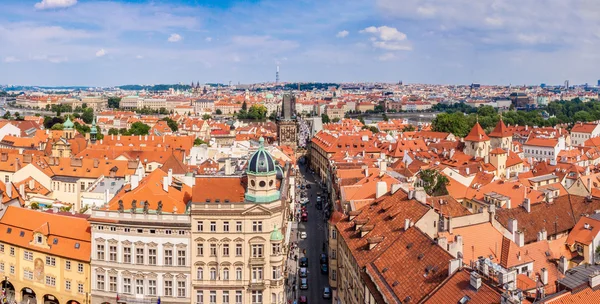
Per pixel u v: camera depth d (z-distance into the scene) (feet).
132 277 410.72
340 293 431.02
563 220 482.28
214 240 404.77
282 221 429.38
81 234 425.69
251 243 405.59
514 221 402.72
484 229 379.35
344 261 414.21
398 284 297.74
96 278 416.26
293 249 576.61
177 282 409.08
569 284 254.68
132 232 407.64
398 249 328.90
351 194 517.14
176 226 402.93
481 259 275.80
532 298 256.32
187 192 455.22
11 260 444.55
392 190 444.55
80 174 655.76
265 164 412.16
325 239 611.06
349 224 425.28
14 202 487.20
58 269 426.10
